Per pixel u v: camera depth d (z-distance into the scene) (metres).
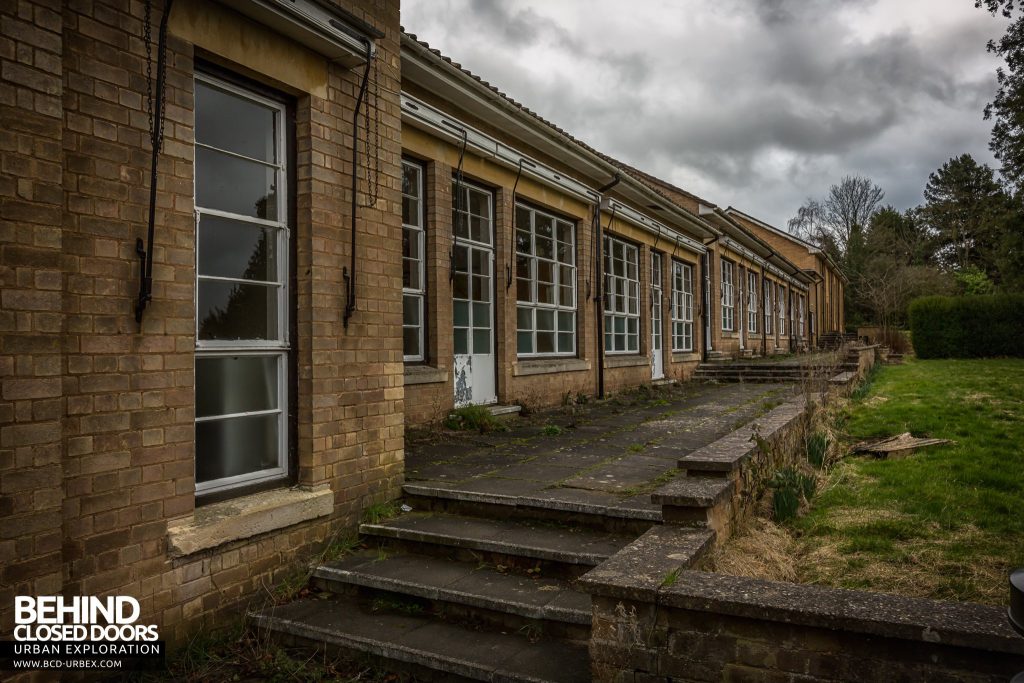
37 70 3.12
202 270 4.20
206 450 4.23
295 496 4.51
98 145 3.45
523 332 10.28
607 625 3.24
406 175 7.90
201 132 4.25
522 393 9.88
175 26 3.86
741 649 3.00
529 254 10.41
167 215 3.78
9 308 2.99
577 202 11.57
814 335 37.84
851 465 7.43
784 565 4.65
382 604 4.25
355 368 5.04
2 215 2.97
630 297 14.33
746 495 5.20
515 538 4.59
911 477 6.65
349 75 5.09
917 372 18.42
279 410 4.68
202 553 3.91
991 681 2.59
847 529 5.36
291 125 4.79
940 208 59.53
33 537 3.04
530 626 3.83
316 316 4.70
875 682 2.76
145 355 3.64
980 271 42.28
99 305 3.43
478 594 4.00
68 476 3.28
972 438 8.25
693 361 17.73
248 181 4.53
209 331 4.23
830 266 42.50
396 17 5.61
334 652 3.86
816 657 2.87
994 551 4.81
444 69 7.55
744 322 23.56
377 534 4.91
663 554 3.65
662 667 3.13
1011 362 21.58
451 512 5.28
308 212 4.73
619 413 10.27
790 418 7.31
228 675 3.64
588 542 4.46
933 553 4.81
